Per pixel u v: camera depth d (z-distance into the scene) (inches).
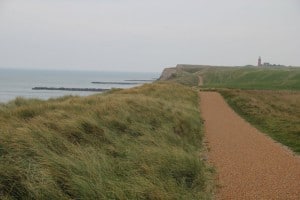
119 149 374.6
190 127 606.2
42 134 351.6
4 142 313.3
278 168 418.9
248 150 513.0
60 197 245.0
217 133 650.8
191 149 465.4
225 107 1139.9
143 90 1172.5
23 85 5083.7
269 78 4690.0
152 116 566.9
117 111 536.7
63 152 327.0
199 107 1097.4
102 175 284.8
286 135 633.0
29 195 240.5
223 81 5019.7
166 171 331.3
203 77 5679.1
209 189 333.4
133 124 484.7
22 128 358.3
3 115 466.0
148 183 284.0
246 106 1085.8
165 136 466.0
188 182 332.5
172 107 714.2
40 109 526.3
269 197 323.3
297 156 485.1
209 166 409.7
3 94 2859.3
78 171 280.8
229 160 450.9
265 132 682.2
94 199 251.9
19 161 274.5
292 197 324.5
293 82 3695.9
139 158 346.3
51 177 258.8
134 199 261.4
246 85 3272.6
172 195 277.4
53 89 4301.2
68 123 410.0
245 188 345.7
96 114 506.3
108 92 1263.5
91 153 332.8
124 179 294.7
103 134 412.5
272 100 1587.1
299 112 1139.9
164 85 1486.2
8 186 246.1
